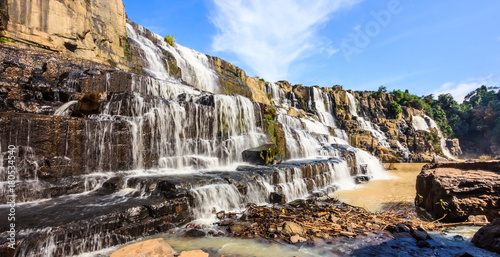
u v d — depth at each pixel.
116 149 8.47
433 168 8.95
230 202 7.94
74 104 9.85
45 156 7.02
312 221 6.80
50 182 6.77
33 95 9.68
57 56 11.73
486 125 60.97
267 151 12.09
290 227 5.98
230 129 13.14
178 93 14.55
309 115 34.22
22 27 11.31
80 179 7.25
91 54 13.97
